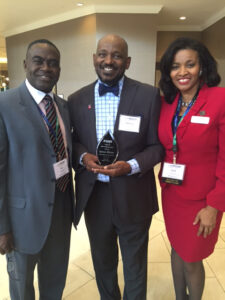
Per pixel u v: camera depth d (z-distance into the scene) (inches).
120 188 53.7
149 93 53.3
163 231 107.7
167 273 82.5
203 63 49.3
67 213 57.4
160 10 211.6
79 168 57.5
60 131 51.2
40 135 46.2
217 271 82.4
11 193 47.5
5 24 259.8
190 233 53.6
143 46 212.4
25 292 52.7
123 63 51.0
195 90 51.1
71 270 84.1
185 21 252.1
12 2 194.2
